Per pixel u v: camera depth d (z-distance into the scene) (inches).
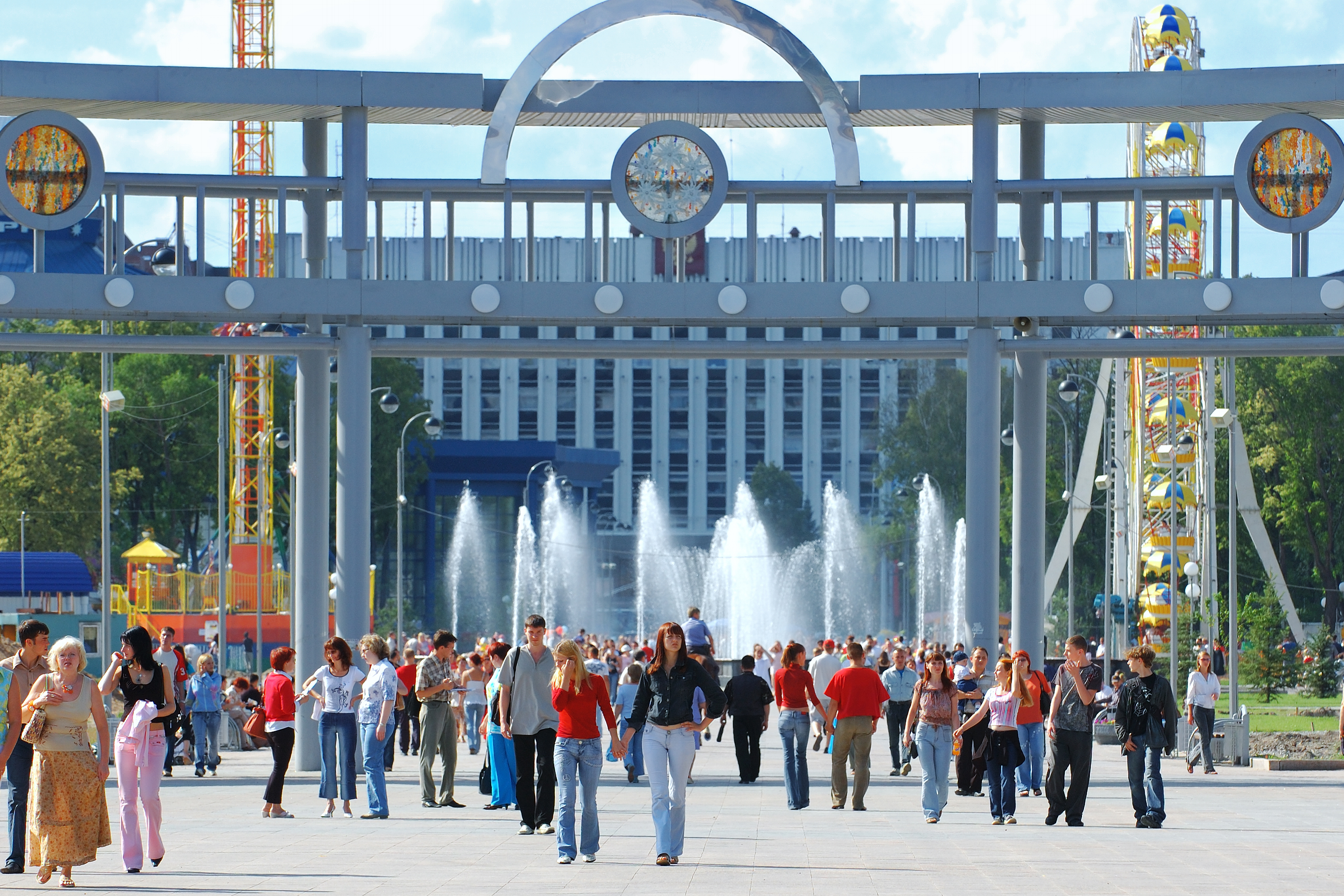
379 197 2455.7
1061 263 2421.3
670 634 1374.3
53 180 2353.6
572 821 1371.8
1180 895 1163.3
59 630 5728.3
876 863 1384.1
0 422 7175.2
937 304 2406.5
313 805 2005.4
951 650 3833.7
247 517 7598.4
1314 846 1531.7
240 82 2378.2
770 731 3873.0
